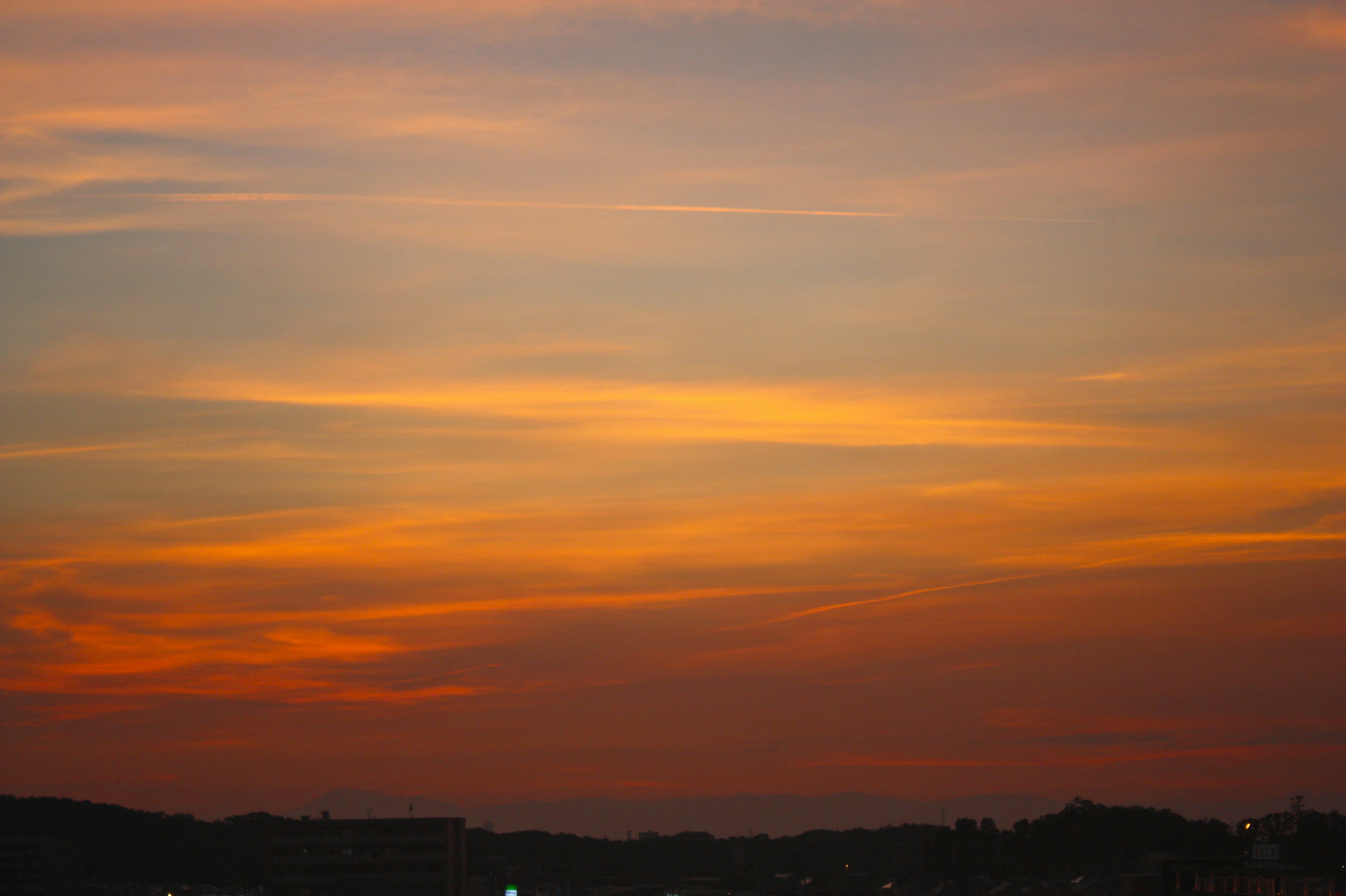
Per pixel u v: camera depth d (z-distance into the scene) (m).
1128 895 194.00
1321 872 174.00
